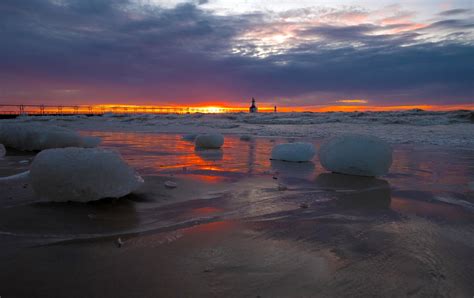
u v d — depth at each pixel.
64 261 1.80
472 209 2.90
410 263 1.82
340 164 4.48
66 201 2.80
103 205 2.77
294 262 1.82
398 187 3.75
